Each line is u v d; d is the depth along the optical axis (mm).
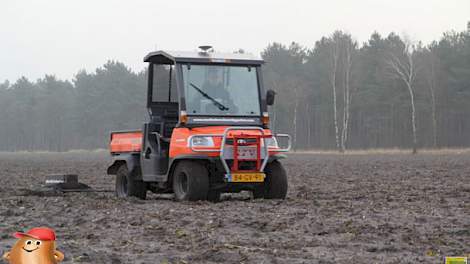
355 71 156875
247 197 33719
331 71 148375
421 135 153375
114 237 19359
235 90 30672
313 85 172875
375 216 24156
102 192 35719
